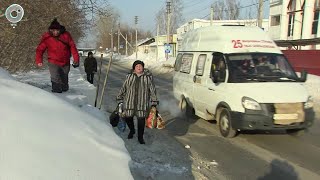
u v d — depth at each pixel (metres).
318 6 31.28
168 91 17.47
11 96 3.45
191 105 10.34
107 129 3.86
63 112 3.65
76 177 2.80
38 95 3.73
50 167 2.75
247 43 9.12
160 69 36.62
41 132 3.08
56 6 14.54
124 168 3.27
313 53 23.62
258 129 7.66
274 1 38.91
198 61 10.14
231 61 8.66
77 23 17.98
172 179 5.58
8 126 2.94
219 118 8.62
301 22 33.78
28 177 2.57
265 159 6.87
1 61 14.41
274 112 7.61
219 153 7.20
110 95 15.17
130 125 7.68
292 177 5.95
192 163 6.46
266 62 8.76
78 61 7.96
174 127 9.45
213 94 8.84
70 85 13.42
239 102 7.82
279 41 27.94
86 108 6.35
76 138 3.29
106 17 15.06
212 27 10.02
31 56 16.91
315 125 9.87
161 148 7.25
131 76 7.33
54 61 7.73
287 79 8.47
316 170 6.29
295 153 7.26
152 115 7.42
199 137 8.43
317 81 18.56
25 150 2.78
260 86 8.01
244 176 5.96
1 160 2.60
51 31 7.68
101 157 3.23
